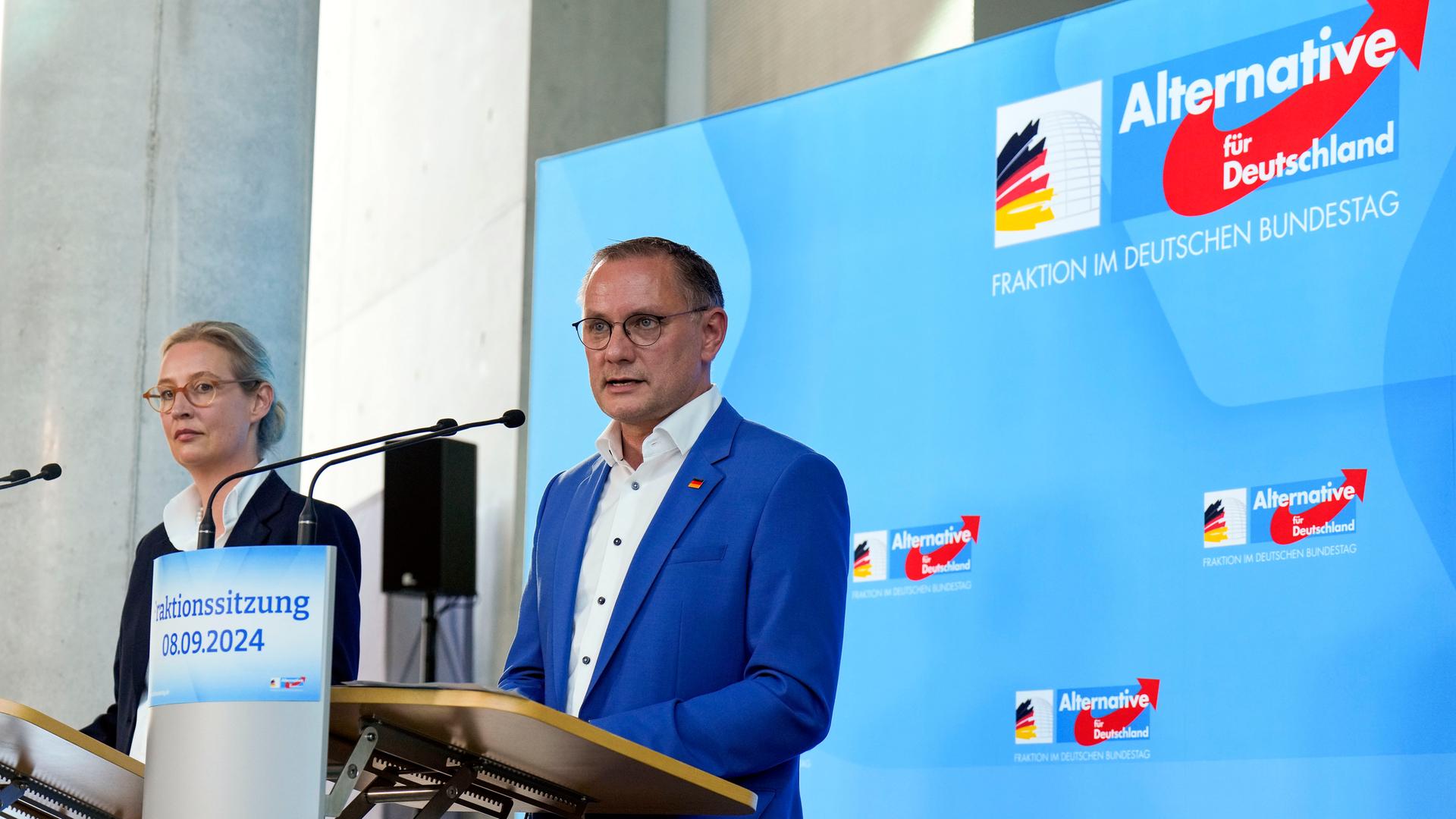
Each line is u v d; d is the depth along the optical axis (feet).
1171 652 14.48
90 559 20.02
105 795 10.08
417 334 27.32
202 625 7.67
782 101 18.34
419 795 9.66
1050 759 15.07
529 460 19.65
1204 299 14.84
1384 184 13.91
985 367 16.21
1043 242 16.01
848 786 16.34
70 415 20.29
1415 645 13.14
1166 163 15.29
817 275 17.70
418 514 24.41
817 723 9.70
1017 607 15.53
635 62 25.94
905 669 16.19
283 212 21.56
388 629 26.32
